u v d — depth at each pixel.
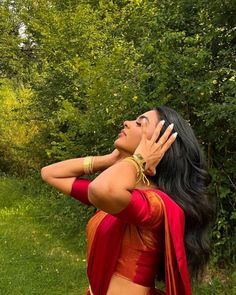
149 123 1.67
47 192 8.61
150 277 1.60
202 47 4.24
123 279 1.58
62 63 8.10
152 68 4.29
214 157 4.37
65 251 5.78
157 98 4.17
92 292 1.67
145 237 1.57
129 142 1.69
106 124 4.97
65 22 8.49
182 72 4.09
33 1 11.59
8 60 12.65
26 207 7.92
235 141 4.25
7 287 4.62
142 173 1.52
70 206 6.56
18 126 11.20
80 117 5.72
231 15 4.11
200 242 1.69
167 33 4.08
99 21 8.03
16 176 10.91
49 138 9.32
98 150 5.70
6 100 11.85
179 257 1.53
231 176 4.39
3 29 12.81
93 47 7.46
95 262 1.64
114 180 1.43
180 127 1.69
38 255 5.57
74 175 1.93
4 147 11.08
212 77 3.90
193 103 4.09
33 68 11.25
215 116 3.71
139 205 1.48
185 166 1.68
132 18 5.70
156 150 1.56
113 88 4.67
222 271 4.29
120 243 1.59
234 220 4.40
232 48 4.12
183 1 4.54
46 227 6.81
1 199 8.60
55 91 8.56
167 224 1.53
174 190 1.66
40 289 4.61
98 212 1.71
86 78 5.88
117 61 5.02
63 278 4.85
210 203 1.72
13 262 5.32
